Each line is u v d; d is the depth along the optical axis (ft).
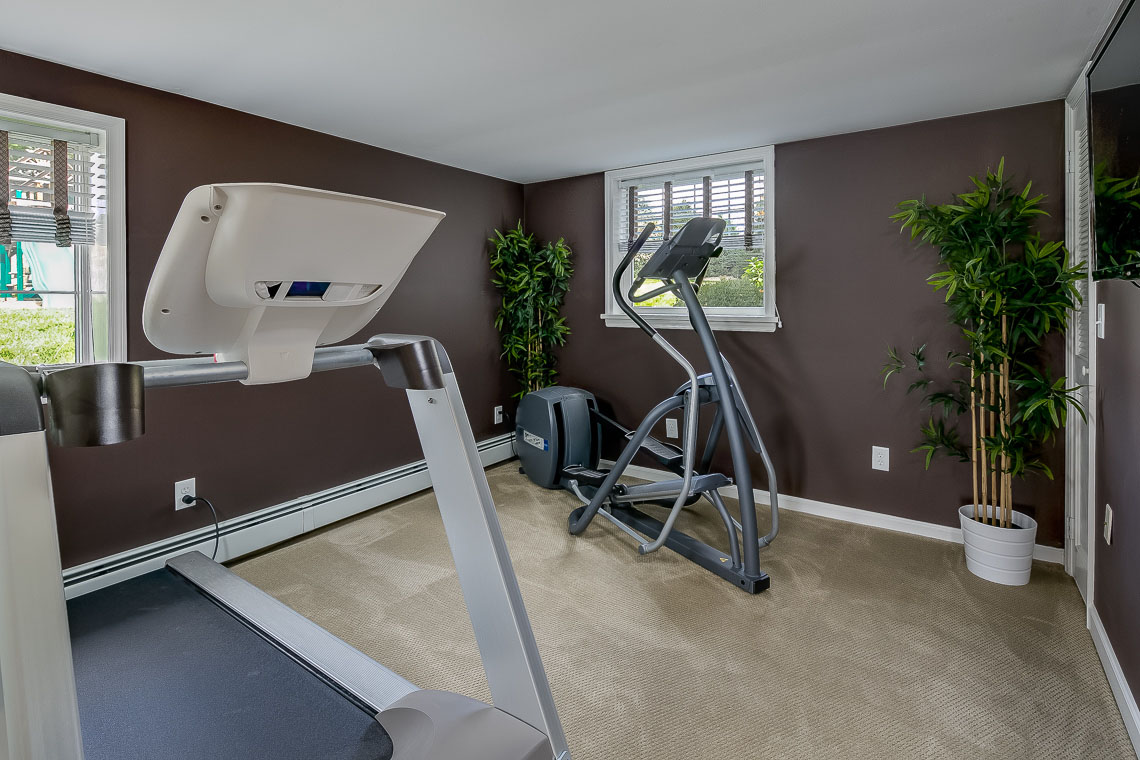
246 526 9.42
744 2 5.91
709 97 8.54
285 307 2.53
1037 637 7.03
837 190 10.50
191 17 6.16
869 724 5.64
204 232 2.13
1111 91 5.10
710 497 9.34
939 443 9.37
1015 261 8.24
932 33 6.61
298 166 9.87
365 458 11.40
